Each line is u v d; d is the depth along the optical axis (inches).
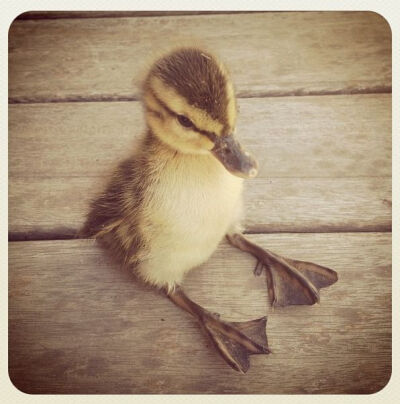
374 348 10.4
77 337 10.4
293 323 10.4
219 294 10.4
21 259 10.7
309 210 11.1
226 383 10.1
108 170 10.9
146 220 9.1
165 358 10.2
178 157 8.8
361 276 10.7
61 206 10.9
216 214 9.1
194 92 7.9
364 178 11.2
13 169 11.0
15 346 10.4
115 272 10.5
